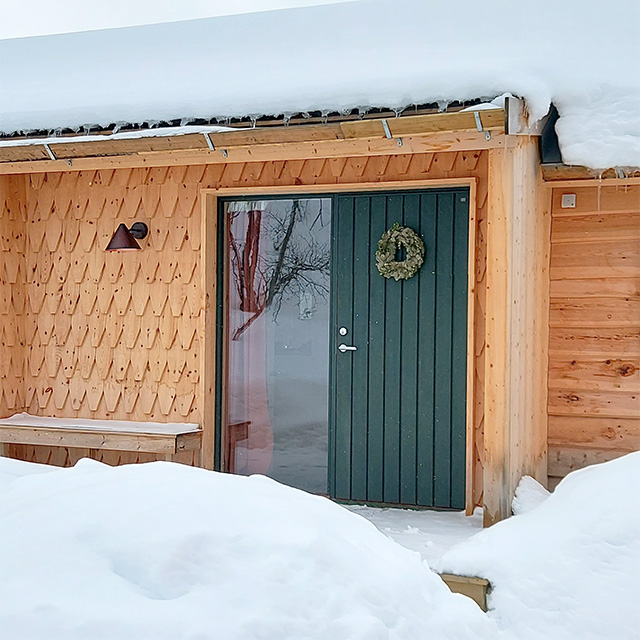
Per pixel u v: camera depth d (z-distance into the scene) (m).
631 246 5.61
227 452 6.64
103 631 2.04
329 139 5.09
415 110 4.86
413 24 5.60
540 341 5.69
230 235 6.64
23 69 6.45
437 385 5.95
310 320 6.38
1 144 5.86
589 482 4.59
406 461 6.02
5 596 2.17
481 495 5.82
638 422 5.61
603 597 3.88
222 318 6.65
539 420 5.68
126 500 2.74
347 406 6.18
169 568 2.33
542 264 5.70
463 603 2.74
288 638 2.15
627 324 5.62
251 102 5.22
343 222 6.19
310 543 2.52
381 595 2.47
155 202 6.68
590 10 5.23
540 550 4.21
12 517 2.66
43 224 7.04
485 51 5.23
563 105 5.05
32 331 7.10
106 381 6.87
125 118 5.57
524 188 5.04
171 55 6.07
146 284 6.73
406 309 6.02
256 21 6.04
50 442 6.39
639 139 4.81
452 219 5.91
